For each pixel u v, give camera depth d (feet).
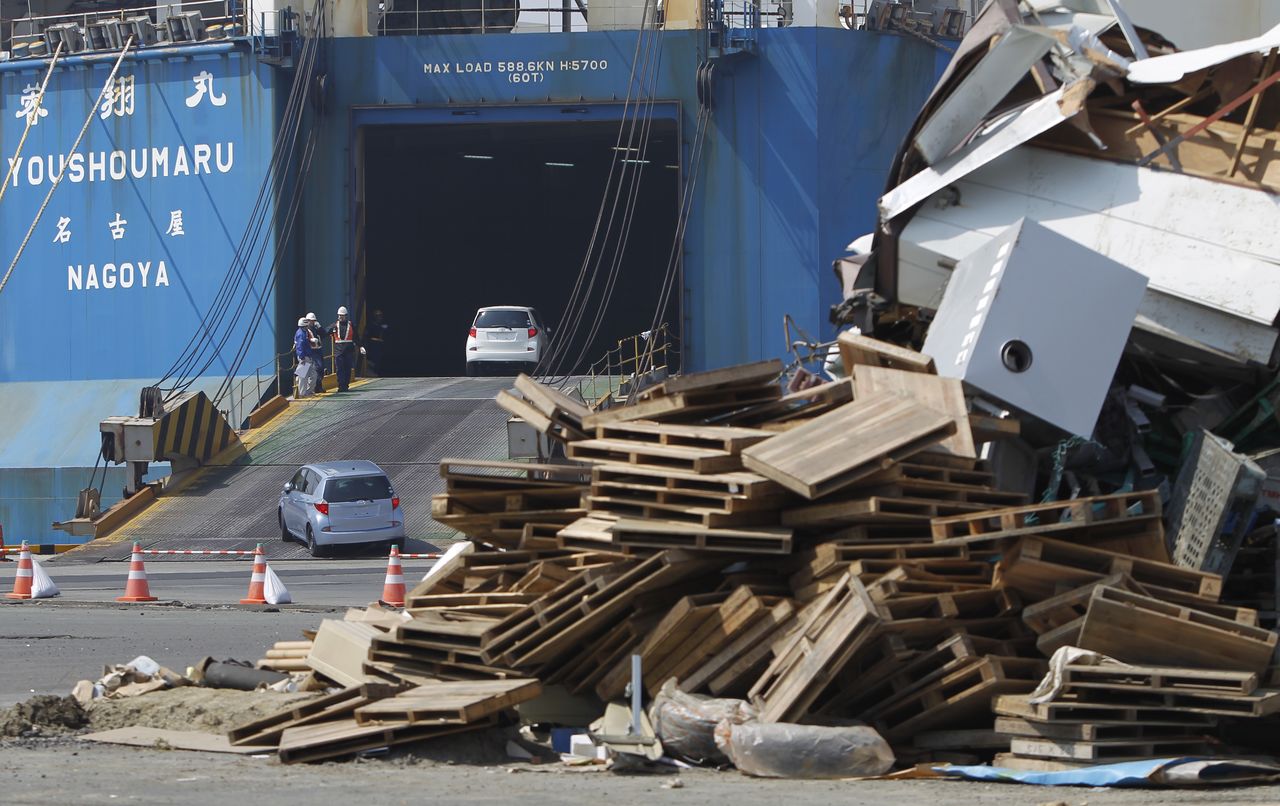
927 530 93.86
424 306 515.50
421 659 99.25
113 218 400.06
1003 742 84.38
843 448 91.61
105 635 158.10
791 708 82.74
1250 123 111.45
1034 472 105.60
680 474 93.56
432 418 348.79
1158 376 120.47
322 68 398.83
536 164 496.64
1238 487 89.51
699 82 382.01
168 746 92.17
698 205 385.50
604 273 513.04
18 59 406.62
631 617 94.17
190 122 394.73
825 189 378.94
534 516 106.52
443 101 396.37
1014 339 99.71
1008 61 120.16
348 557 283.38
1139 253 113.29
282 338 391.65
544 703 97.30
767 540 90.27
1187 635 82.89
